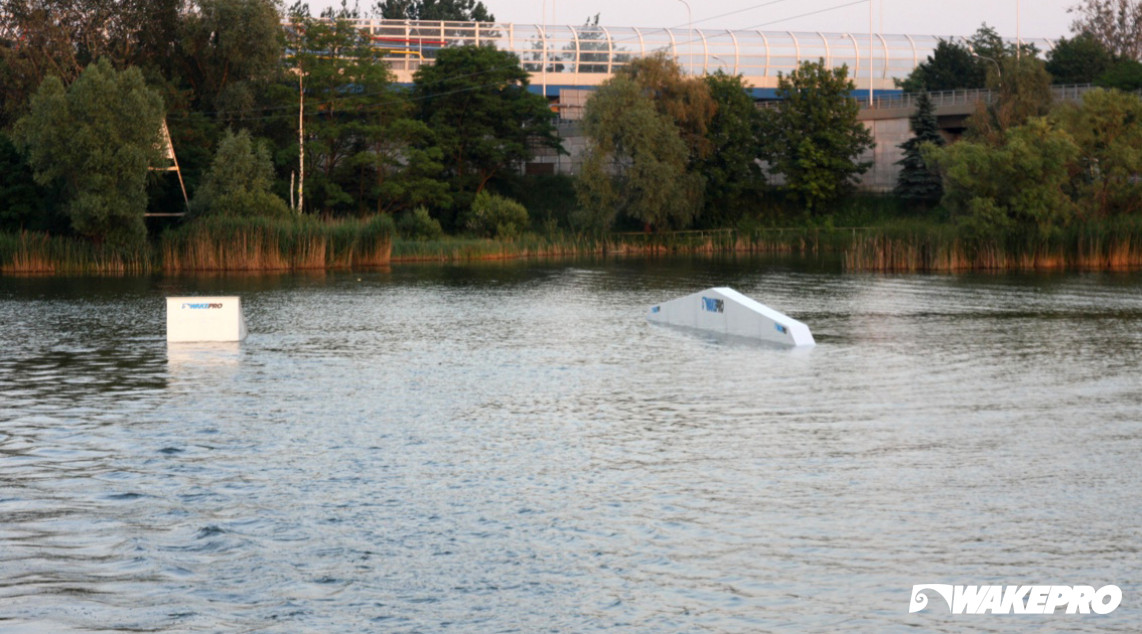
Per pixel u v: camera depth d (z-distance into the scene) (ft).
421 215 302.25
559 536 46.39
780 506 50.42
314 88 324.19
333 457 59.98
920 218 337.72
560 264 259.39
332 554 44.34
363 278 211.41
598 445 62.90
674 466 57.77
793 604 39.47
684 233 328.08
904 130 369.09
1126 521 47.85
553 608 39.17
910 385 82.84
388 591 40.70
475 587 41.04
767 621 38.11
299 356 100.99
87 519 48.85
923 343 107.65
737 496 52.06
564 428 67.72
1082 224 234.79
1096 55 408.46
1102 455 59.52
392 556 44.11
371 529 47.29
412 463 58.59
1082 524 47.52
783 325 109.19
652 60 337.72
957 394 78.79
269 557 44.04
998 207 233.96
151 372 90.99
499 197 318.04
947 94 366.63
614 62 419.95
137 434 65.98
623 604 39.50
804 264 252.42
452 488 53.57
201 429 67.46
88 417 71.41
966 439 63.77
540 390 81.76
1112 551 44.27
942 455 59.93
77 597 40.29
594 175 317.01
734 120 344.90
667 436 65.16
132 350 105.19
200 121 311.68
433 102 340.39
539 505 50.67
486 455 60.44
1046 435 64.69
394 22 407.64
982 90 352.28
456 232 331.16
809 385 83.20
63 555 44.42
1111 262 227.81
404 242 277.44
